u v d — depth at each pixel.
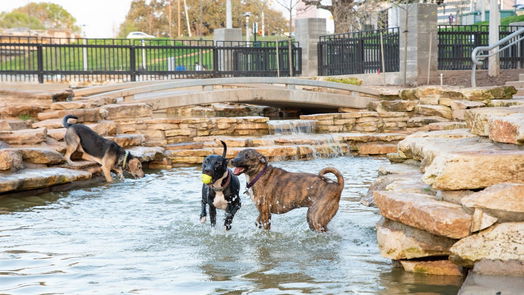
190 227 8.33
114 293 5.52
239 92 19.67
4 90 16.89
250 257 6.81
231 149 15.62
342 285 5.68
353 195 10.51
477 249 5.47
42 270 6.30
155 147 15.27
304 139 16.70
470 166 5.94
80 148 12.66
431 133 10.12
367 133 18.16
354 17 35.81
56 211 9.58
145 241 7.59
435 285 5.56
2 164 10.80
